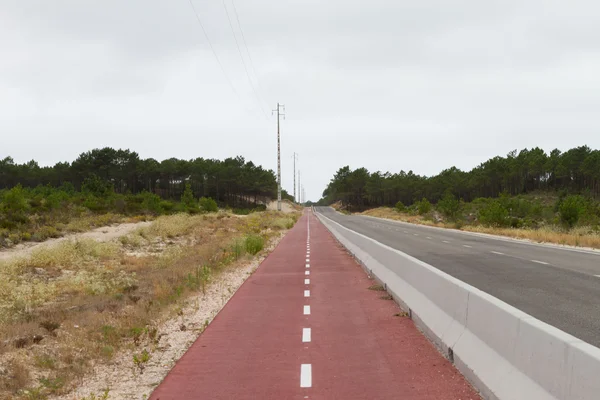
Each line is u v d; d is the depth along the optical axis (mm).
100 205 54875
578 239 28000
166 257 23453
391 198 178000
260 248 26953
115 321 9953
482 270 16281
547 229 37062
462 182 148500
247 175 143375
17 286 15359
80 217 45656
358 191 178250
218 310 11031
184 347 7922
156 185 139250
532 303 10328
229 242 29891
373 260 16516
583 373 3631
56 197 48062
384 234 39906
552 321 8562
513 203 57188
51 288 14820
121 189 129750
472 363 5703
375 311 10219
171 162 136375
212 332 8758
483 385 5199
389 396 5293
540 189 139875
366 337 8008
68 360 7242
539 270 16250
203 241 34312
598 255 21719
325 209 199250
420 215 86875
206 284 15109
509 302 10461
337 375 6086
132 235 33781
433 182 152875
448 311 7398
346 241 28578
